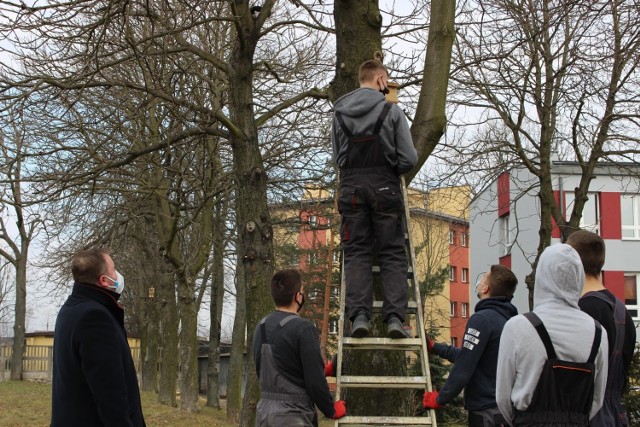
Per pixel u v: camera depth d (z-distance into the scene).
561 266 3.58
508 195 24.23
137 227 19.44
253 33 10.07
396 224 5.11
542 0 10.81
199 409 19.30
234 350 20.02
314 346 4.45
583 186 11.62
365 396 6.02
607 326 4.07
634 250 23.94
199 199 17.92
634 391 11.45
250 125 10.20
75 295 4.09
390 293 4.95
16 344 27.59
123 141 15.54
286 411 4.39
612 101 11.32
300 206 16.19
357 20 6.83
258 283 9.59
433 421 4.46
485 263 29.08
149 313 27.56
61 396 3.99
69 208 14.26
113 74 13.12
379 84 5.29
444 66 6.70
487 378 4.49
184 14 10.68
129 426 3.91
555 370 3.46
